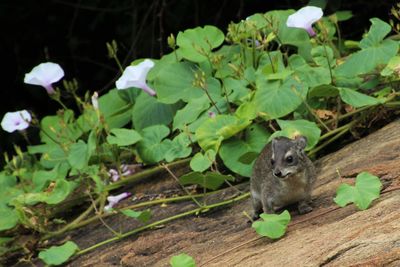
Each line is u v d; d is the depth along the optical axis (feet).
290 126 31.35
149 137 35.47
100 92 56.59
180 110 35.47
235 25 36.47
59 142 37.88
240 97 34.68
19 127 37.01
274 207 27.76
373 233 21.93
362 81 34.17
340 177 27.50
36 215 35.40
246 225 28.58
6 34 60.18
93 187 37.40
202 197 32.96
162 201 33.27
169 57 39.14
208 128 32.81
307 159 26.99
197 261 26.43
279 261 22.81
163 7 50.19
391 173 26.37
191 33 37.55
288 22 33.55
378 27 33.55
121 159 38.22
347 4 47.11
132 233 31.68
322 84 32.09
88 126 39.70
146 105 38.04
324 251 22.04
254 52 36.68
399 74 32.14
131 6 56.24
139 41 55.42
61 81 59.36
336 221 24.68
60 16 60.08
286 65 37.76
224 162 32.22
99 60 59.16
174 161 36.42
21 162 40.37
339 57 37.60
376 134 30.94
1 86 60.08
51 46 60.13
